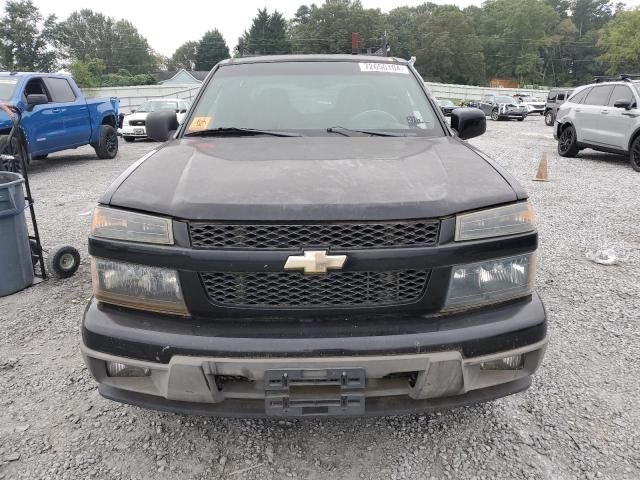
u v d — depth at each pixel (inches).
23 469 86.7
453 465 87.5
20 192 163.0
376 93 130.1
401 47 3823.8
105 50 3860.7
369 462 88.5
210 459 89.5
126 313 80.0
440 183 83.1
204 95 131.7
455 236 76.8
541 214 262.5
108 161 477.1
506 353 77.9
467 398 80.3
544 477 84.5
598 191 320.2
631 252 201.0
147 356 75.8
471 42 3764.8
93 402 105.8
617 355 122.7
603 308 149.0
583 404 103.7
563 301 154.0
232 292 76.3
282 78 133.6
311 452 91.1
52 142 397.4
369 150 101.1
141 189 82.8
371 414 78.0
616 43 2736.2
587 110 445.4
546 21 4089.6
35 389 110.3
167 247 76.2
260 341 74.0
